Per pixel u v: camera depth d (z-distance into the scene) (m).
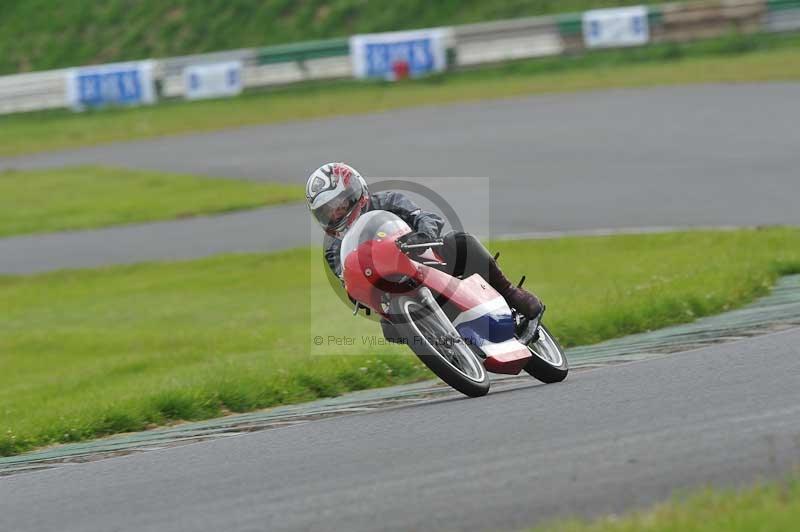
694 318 35.66
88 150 115.69
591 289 46.25
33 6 174.75
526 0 149.25
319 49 138.25
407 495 17.22
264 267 64.50
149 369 44.19
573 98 106.06
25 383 45.78
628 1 143.50
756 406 20.48
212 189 88.00
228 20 160.25
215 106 134.12
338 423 24.47
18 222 84.69
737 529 13.41
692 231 56.88
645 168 74.50
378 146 94.75
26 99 142.50
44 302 62.72
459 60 133.75
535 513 15.61
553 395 24.17
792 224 55.78
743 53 119.56
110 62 158.75
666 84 106.44
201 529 16.91
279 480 19.47
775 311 34.00
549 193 71.19
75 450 27.08
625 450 18.28
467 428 21.66
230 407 31.03
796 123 82.31
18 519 19.23
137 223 80.06
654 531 13.70
